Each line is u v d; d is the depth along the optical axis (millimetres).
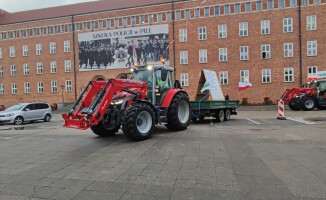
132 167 4582
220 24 29859
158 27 31203
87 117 6168
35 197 3371
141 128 7238
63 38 34531
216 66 30047
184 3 30594
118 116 7008
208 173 4137
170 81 9547
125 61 32250
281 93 28516
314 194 3234
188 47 30672
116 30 32438
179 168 4441
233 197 3178
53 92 35125
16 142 8000
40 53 35562
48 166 4895
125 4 33906
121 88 6996
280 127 9727
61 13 35656
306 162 4703
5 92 37031
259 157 5102
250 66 29281
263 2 28719
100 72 33156
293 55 28188
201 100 12305
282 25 28406
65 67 34500
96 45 33156
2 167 4941
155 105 8391
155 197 3232
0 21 37781
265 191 3352
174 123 8758
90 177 4113
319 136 7457
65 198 3293
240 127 10016
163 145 6430
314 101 19156
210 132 8648
